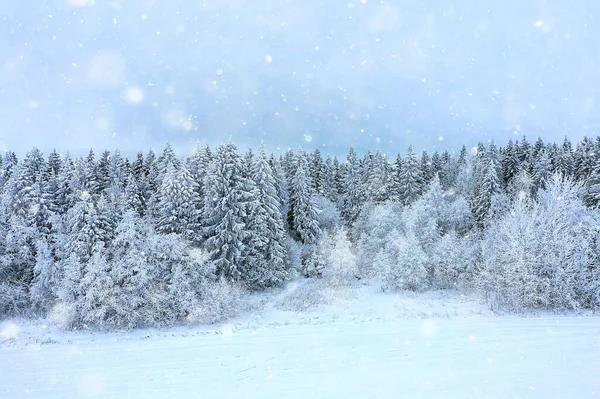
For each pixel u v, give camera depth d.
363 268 32.81
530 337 14.27
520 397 7.74
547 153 44.06
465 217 35.91
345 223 43.53
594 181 35.97
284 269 31.94
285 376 11.30
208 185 29.58
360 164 55.09
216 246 28.16
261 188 31.73
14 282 26.09
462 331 15.77
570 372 9.35
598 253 21.77
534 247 21.50
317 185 50.56
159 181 37.59
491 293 22.70
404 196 42.44
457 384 8.98
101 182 43.59
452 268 27.92
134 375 12.41
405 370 10.75
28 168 38.59
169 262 23.92
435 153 54.53
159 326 21.84
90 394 10.82
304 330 18.05
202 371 12.48
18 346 18.23
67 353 16.12
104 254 22.98
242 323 21.92
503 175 50.75
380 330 17.03
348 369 11.46
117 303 21.72
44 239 26.44
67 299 21.86
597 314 19.42
